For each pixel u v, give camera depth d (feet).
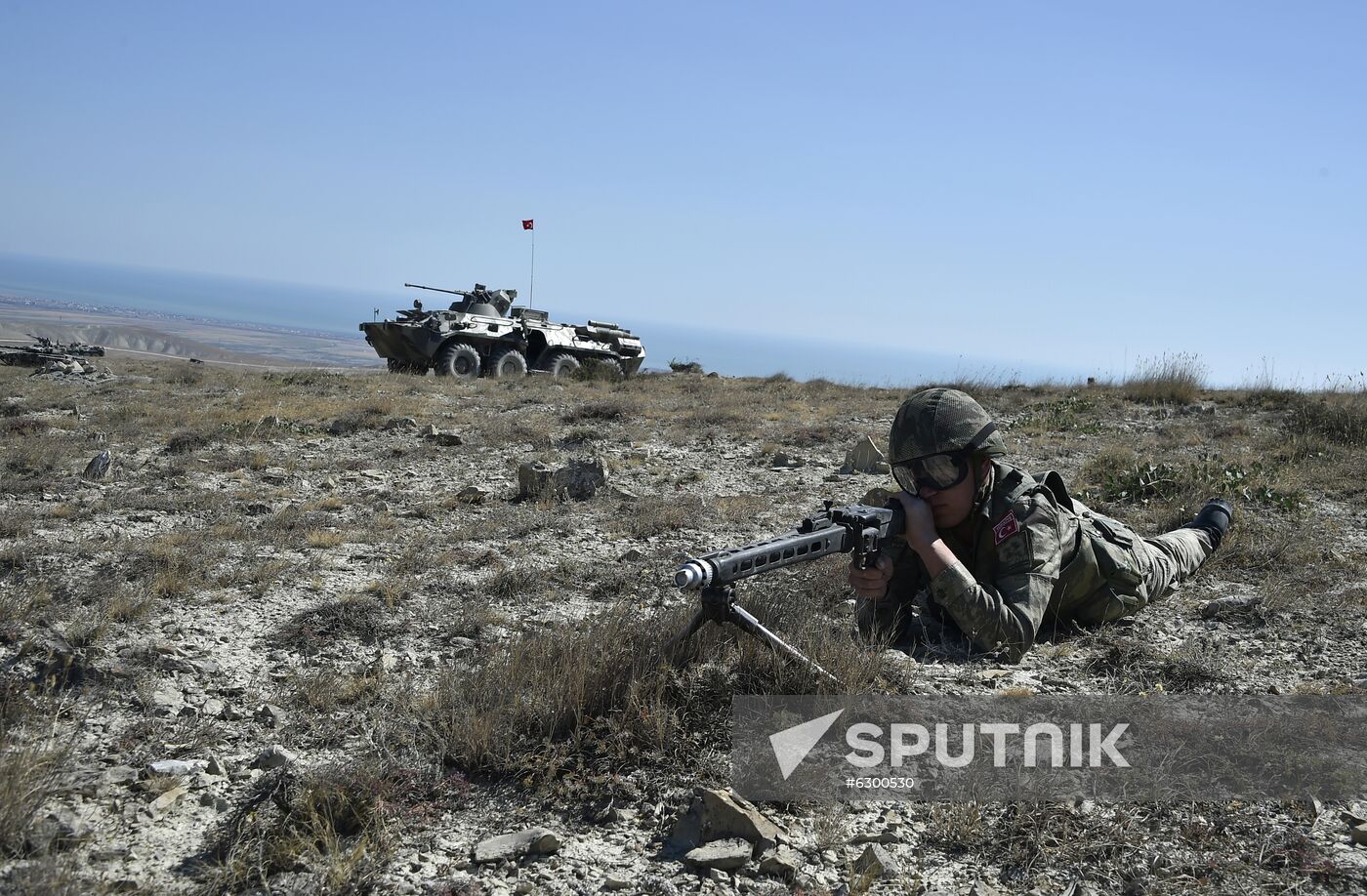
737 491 27.91
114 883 8.79
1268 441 33.19
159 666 14.10
